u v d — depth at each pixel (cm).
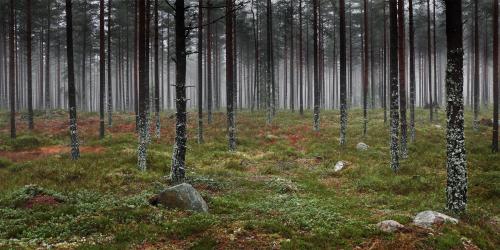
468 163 2138
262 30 5488
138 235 1027
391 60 2095
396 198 1545
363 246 977
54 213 1216
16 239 1008
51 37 5744
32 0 4278
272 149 2855
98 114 4894
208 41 3653
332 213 1292
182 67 1717
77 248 930
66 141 3111
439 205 1373
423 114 4359
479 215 1270
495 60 2452
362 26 5156
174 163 1716
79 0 4862
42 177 1808
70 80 2230
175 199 1302
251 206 1380
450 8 1252
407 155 2347
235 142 2823
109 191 1572
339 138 3072
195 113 4794
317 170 2155
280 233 1052
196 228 1075
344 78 2766
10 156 2506
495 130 2425
